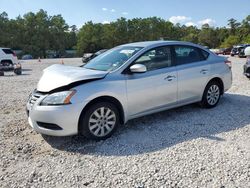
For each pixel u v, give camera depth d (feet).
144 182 11.23
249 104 22.62
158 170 12.12
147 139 15.65
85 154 14.02
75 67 17.97
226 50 162.71
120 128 17.51
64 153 14.24
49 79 15.67
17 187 11.19
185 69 19.15
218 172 11.79
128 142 15.31
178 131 16.75
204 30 424.46
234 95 26.14
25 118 20.36
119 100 15.98
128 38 362.33
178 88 18.74
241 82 34.27
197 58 20.47
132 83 16.46
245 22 362.94
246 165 12.30
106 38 351.46
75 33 387.96
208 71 20.63
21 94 30.32
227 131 16.56
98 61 18.51
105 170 12.33
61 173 12.21
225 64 22.08
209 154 13.50
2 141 15.94
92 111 15.11
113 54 18.60
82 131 15.16
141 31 371.56
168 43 18.99
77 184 11.29
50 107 14.43
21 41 310.04
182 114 20.08
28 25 318.86
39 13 327.88
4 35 298.35
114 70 16.34
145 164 12.72
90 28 355.15
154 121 18.69
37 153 14.33
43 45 314.55
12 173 12.32
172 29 404.16
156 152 13.93
